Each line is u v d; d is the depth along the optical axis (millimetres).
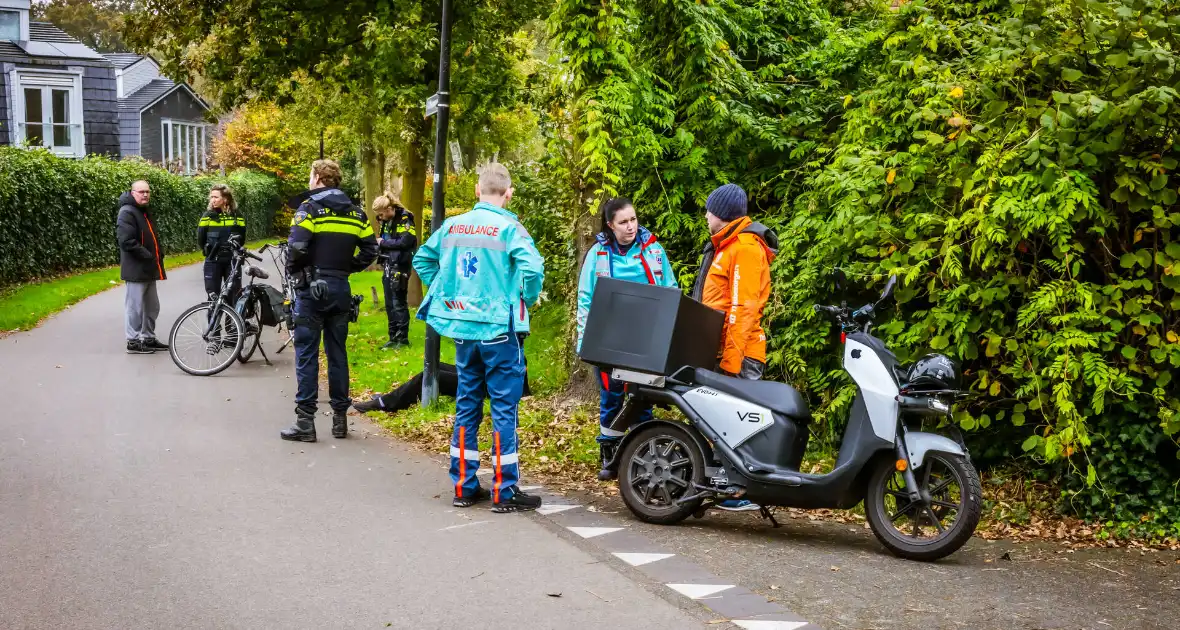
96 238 24797
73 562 5035
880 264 6992
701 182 9125
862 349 5680
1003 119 6637
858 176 7328
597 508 6422
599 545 5582
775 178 8945
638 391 6152
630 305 6117
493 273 6152
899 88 7621
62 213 22562
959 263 6480
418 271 6379
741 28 9727
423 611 4512
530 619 4441
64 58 38406
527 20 17547
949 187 6816
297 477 6895
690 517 6355
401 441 8211
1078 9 6270
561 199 12648
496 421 6195
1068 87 6508
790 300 7867
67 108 38906
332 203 8109
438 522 5949
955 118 6570
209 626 4285
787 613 4582
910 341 6859
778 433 5855
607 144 8508
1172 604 4820
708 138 9234
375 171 30141
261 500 6285
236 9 16844
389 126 17859
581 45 8516
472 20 16422
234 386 10406
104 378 10539
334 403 8234
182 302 18438
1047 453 6027
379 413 9188
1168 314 6184
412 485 6805
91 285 20156
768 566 5289
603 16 8516
